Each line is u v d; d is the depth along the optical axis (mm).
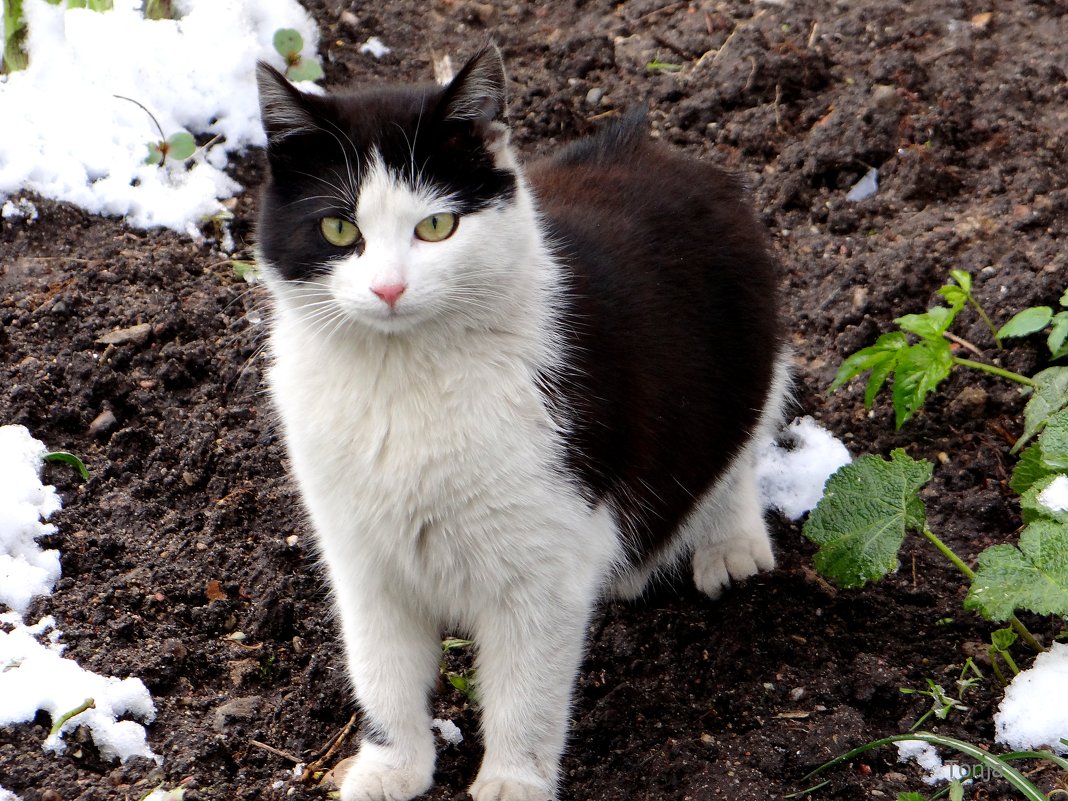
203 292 4723
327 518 3131
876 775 3326
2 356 4371
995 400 4461
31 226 4816
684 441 3518
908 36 5824
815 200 5270
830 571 3477
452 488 2953
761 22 6051
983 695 3531
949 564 3994
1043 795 2955
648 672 3689
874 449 4453
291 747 3416
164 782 3170
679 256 3613
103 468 4113
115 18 5367
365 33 6172
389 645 3258
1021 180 5059
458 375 2936
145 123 5184
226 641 3689
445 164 2922
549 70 5992
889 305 4762
